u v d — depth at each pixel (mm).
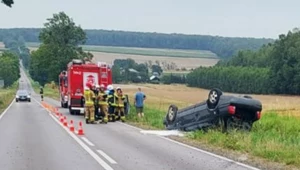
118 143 18750
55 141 19328
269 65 112875
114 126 27125
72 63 38719
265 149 15805
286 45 95250
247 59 130750
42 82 139500
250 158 14961
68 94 40062
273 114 29031
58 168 12758
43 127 26109
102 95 29500
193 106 22625
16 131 23719
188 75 133250
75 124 28469
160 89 108188
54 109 42906
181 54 189625
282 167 13367
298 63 92812
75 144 18312
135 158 14672
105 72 39094
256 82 104875
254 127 22031
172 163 13773
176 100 65188
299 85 92938
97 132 23312
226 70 117125
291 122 23562
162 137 21156
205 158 14859
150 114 33500
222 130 20906
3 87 149125
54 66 114250
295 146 16516
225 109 20641
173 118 24047
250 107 20641
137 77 148125
